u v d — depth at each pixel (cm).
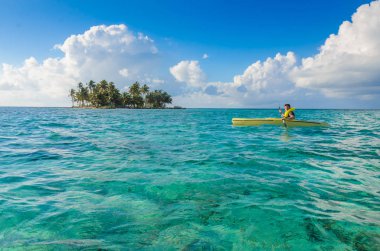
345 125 1959
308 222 331
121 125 1931
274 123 1683
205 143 979
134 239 292
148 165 630
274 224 327
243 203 392
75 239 292
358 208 375
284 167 611
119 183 489
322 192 440
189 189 455
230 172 565
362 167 613
